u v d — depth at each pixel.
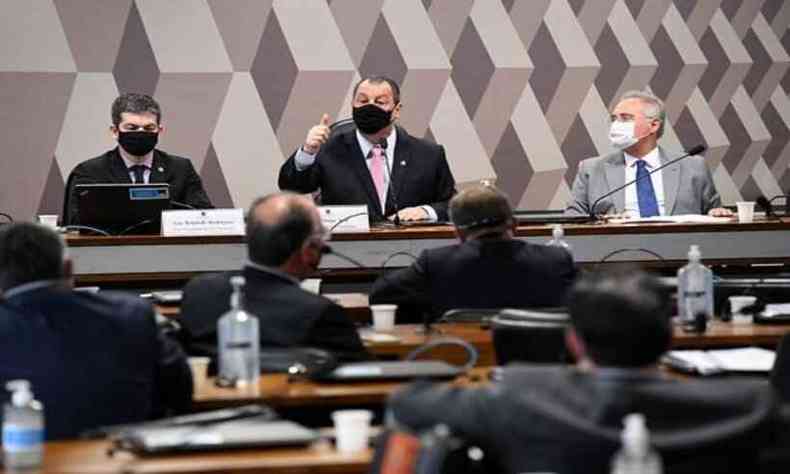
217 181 10.95
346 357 5.07
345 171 8.98
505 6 12.02
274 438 3.72
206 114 10.90
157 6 10.77
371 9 11.45
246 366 4.74
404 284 6.20
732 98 13.18
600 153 12.43
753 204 8.55
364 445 3.75
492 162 11.97
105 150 10.57
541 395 3.20
